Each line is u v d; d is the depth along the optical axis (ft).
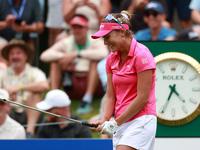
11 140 51.42
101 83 66.49
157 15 64.34
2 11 71.31
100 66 64.64
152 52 43.70
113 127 36.27
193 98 43.47
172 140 44.11
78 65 67.87
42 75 65.10
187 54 43.42
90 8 70.59
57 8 71.10
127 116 36.17
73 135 53.21
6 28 71.15
